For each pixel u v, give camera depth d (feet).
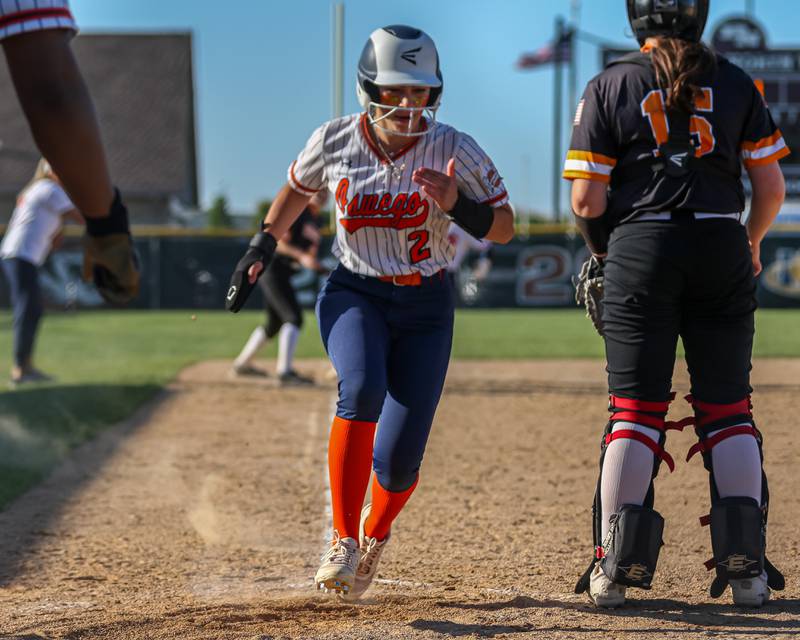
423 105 43.45
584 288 46.50
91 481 74.79
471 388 124.47
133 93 506.89
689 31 42.96
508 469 78.48
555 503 67.36
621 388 42.78
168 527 62.03
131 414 104.83
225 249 290.97
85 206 24.99
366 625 40.57
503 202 45.09
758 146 42.52
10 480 73.36
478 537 58.70
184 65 515.91
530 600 45.24
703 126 41.32
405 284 45.24
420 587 48.57
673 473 74.38
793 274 279.08
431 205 44.29
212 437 92.53
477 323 239.50
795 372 136.56
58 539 59.06
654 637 38.32
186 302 291.38
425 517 63.67
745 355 42.80
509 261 289.53
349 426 43.16
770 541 55.26
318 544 58.13
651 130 41.47
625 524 41.34
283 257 125.49
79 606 45.14
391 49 42.88
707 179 41.52
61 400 111.14
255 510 66.44
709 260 41.16
